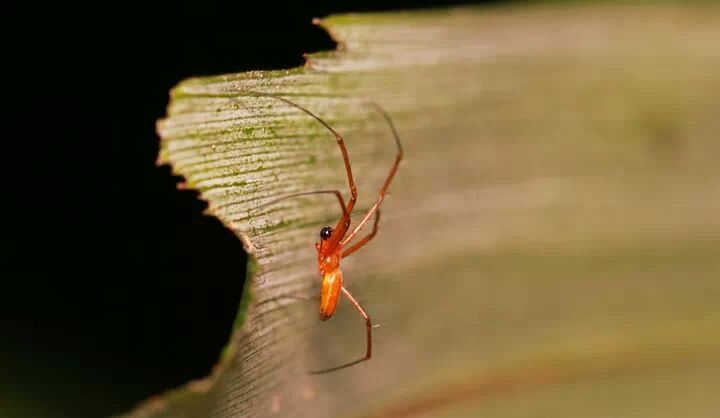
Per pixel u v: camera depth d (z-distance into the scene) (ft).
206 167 0.35
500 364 0.39
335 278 0.37
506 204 0.40
